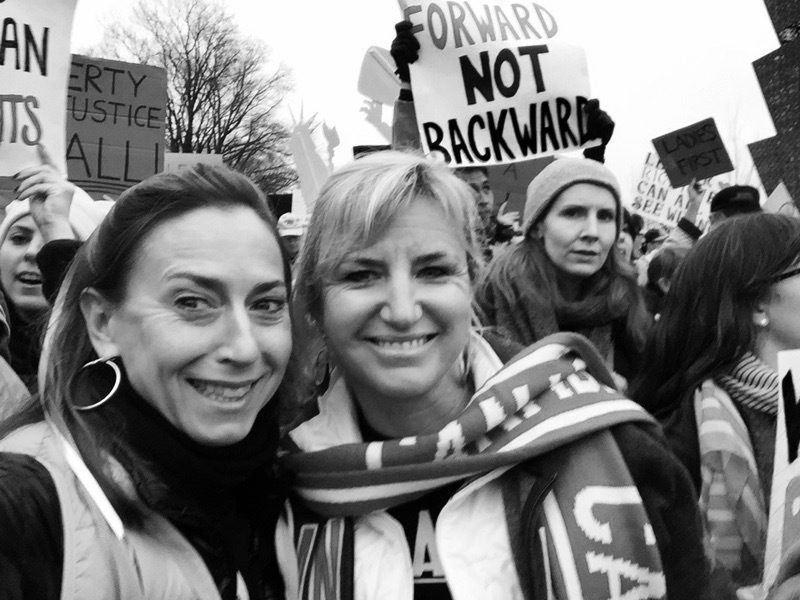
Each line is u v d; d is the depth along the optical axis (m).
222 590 1.48
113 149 4.13
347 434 1.73
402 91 3.29
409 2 3.21
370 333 1.63
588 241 3.10
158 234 1.42
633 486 1.58
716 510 2.29
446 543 1.59
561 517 1.58
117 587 1.30
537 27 3.27
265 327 1.47
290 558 1.68
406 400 1.70
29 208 3.28
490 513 1.63
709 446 2.33
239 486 1.62
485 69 3.20
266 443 1.58
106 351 1.47
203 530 1.46
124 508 1.36
